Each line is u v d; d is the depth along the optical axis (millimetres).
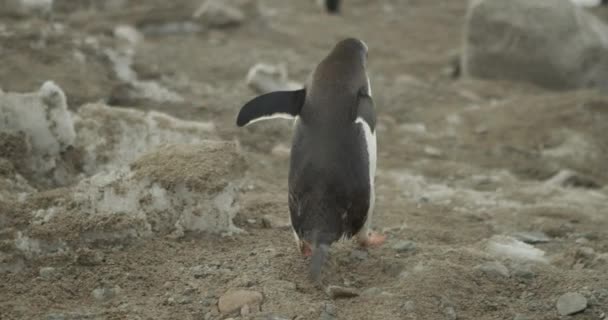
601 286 9492
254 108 9742
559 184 16703
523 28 25547
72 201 10648
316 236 9117
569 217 13305
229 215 10828
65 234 10086
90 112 13188
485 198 14680
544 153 18859
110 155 12805
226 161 11016
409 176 16062
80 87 16781
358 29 35250
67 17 27953
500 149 19016
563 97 21719
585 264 10586
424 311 8930
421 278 9578
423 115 21719
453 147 19125
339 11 38781
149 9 28828
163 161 11055
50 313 8750
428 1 44219
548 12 25531
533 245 11883
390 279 9859
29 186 11461
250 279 9438
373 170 9695
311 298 9172
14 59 17031
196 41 27172
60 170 12250
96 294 9234
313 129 9500
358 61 10383
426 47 33188
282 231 11195
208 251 10352
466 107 22453
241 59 24922
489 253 10898
